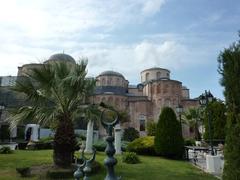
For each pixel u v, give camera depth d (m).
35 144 21.58
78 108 11.68
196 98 60.59
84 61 11.85
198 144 31.88
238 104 6.07
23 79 11.30
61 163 11.05
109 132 4.05
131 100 59.50
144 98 60.34
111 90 61.59
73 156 11.52
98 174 11.13
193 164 16.44
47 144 21.81
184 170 13.62
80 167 4.91
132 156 15.12
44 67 11.16
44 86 11.13
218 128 27.80
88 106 11.62
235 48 6.42
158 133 18.95
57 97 11.31
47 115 11.01
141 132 57.31
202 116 41.03
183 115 44.94
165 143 18.44
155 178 11.27
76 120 12.26
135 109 58.75
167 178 11.35
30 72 11.24
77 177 4.79
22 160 14.07
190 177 11.72
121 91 62.66
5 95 24.25
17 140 29.89
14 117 11.20
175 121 18.89
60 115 11.46
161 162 16.14
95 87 11.87
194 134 46.34
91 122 11.54
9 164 12.91
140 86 66.81
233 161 5.86
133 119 58.16
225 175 6.04
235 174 5.75
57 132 11.27
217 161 13.38
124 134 49.41
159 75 67.19
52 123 11.85
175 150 18.31
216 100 29.11
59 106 11.51
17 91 11.22
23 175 10.63
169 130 18.64
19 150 20.20
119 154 18.22
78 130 23.73
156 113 58.00
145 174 12.02
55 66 11.53
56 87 11.10
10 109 11.55
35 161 13.78
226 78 6.36
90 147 17.41
